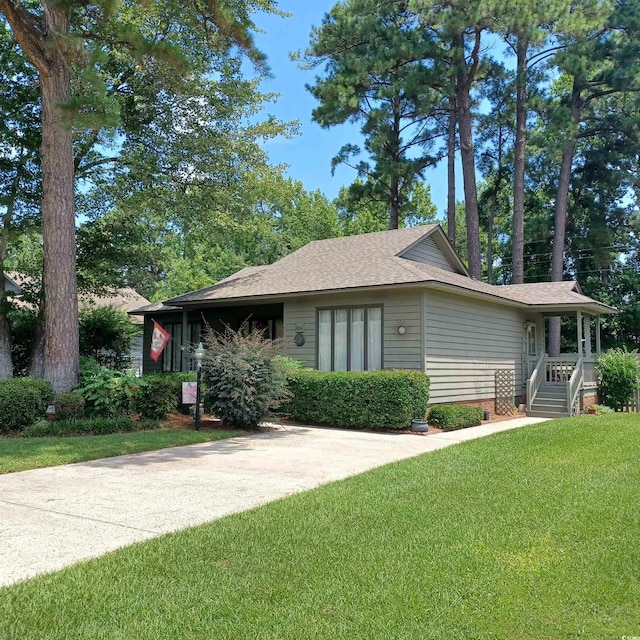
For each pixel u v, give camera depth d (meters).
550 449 8.22
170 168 15.72
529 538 4.38
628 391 17.92
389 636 2.94
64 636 2.96
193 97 15.26
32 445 8.79
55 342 11.33
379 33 26.36
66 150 11.59
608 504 5.29
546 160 32.19
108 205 16.75
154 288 38.72
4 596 3.42
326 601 3.33
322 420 12.34
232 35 11.77
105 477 6.88
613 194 33.47
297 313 14.75
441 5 23.02
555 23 23.56
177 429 11.06
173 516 5.20
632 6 26.92
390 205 31.23
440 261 17.62
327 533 4.56
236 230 16.55
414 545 4.25
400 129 30.55
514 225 27.69
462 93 26.36
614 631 2.99
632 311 31.38
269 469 7.46
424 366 12.70
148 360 20.64
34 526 4.88
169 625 3.06
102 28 11.75
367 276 13.62
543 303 17.44
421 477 6.64
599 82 28.72
